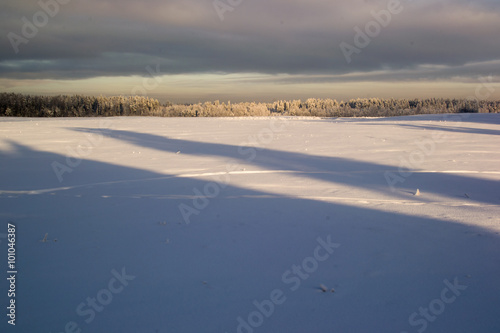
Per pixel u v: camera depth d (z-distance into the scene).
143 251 4.16
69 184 8.01
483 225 4.98
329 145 14.15
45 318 2.90
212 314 2.95
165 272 3.65
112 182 8.19
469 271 3.66
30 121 28.09
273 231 4.78
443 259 3.92
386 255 4.02
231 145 14.44
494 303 3.10
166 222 5.19
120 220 5.29
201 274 3.61
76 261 3.90
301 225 5.02
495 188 7.28
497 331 2.74
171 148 13.62
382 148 13.18
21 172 9.30
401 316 2.93
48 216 5.51
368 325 2.82
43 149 13.28
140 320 2.87
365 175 8.69
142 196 6.83
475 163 10.11
